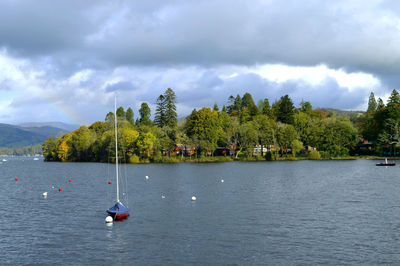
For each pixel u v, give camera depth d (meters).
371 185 68.50
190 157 168.88
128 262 26.97
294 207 46.56
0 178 97.44
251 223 37.88
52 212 45.50
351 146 176.50
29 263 27.23
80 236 34.00
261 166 129.00
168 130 173.38
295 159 169.50
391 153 167.88
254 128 174.62
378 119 169.12
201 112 168.75
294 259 27.03
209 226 36.78
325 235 33.19
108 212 41.06
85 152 191.88
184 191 63.03
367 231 34.47
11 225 38.66
